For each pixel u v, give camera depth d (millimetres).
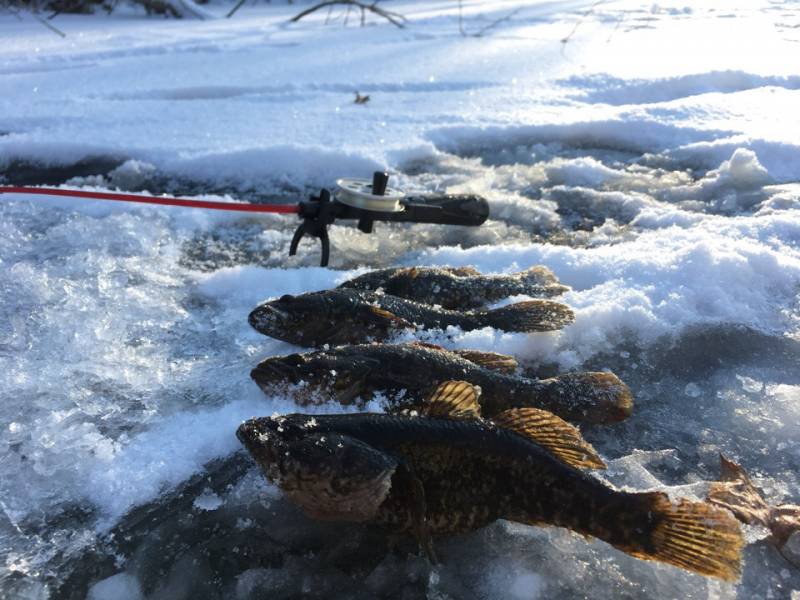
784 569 312
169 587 313
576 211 712
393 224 683
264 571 317
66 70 1284
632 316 486
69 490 354
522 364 457
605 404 396
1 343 473
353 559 321
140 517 342
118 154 841
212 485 359
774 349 468
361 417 329
